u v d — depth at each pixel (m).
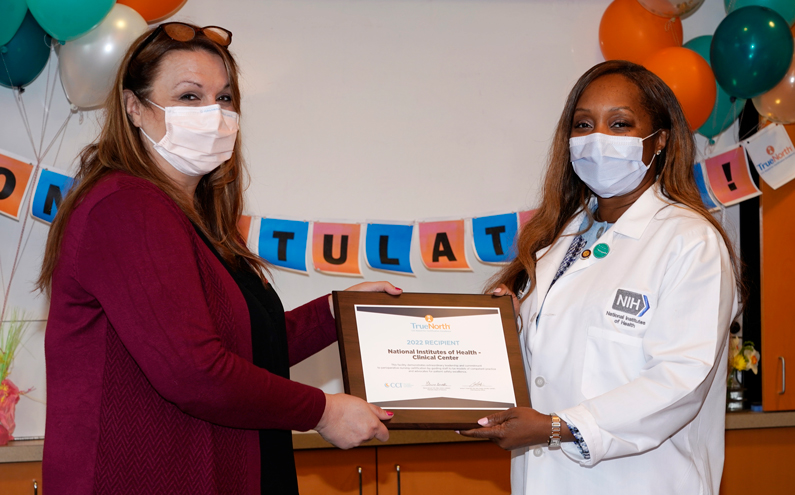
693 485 1.42
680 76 2.56
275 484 1.30
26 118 2.68
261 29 2.85
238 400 1.12
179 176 1.36
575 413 1.35
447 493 2.55
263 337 1.32
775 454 2.76
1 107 2.67
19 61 2.45
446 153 2.95
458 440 2.56
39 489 2.35
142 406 1.14
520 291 1.76
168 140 1.29
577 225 1.76
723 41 2.55
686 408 1.35
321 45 2.88
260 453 1.28
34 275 2.65
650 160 1.58
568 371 1.51
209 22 2.82
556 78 3.02
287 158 2.85
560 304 1.57
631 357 1.45
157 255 1.11
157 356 1.08
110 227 1.11
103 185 1.17
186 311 1.10
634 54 2.82
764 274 2.90
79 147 2.71
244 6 2.84
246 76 2.83
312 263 2.87
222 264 1.30
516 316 1.70
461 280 2.95
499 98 2.99
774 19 2.52
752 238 2.97
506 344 1.56
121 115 1.28
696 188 1.62
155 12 2.56
